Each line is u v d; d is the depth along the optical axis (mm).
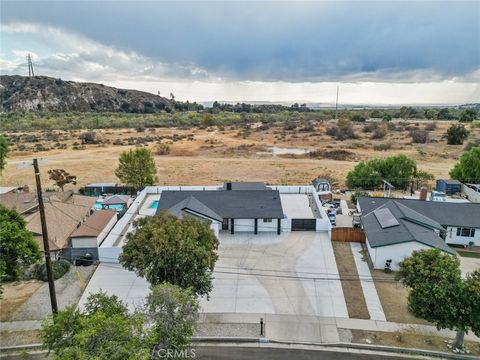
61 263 27453
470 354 18812
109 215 35719
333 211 39375
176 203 35344
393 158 50531
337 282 26109
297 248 31578
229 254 30250
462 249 32531
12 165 67500
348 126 114062
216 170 65438
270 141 99062
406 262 20078
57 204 35156
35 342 19641
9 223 22016
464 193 47719
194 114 169875
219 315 22141
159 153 80812
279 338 20172
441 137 100562
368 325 21344
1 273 20531
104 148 86688
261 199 36188
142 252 20609
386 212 32688
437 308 17984
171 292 15406
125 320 13180
